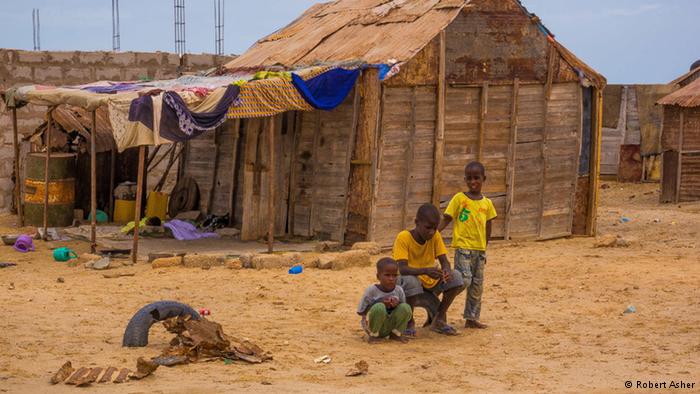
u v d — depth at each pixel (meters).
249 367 8.41
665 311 11.45
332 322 10.99
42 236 18.73
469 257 10.19
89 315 11.34
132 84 19.45
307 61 19.16
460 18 17.70
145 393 7.19
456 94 17.81
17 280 14.37
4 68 23.59
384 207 17.19
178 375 7.98
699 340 9.68
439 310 10.16
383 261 9.59
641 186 30.97
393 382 7.89
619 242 17.80
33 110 23.56
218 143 21.08
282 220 18.72
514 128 18.36
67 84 24.27
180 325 9.13
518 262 15.84
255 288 13.57
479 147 18.05
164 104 15.12
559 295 12.76
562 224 19.42
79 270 15.38
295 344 9.59
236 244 17.92
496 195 18.41
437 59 17.44
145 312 9.36
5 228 20.42
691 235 19.25
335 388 7.55
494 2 18.00
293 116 18.62
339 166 17.70
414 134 17.34
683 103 25.75
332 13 21.50
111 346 9.29
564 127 19.19
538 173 18.89
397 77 16.95
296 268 15.03
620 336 10.01
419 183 17.55
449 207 10.20
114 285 13.85
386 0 20.25
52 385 7.51
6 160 23.33
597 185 19.64
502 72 18.19
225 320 11.10
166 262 15.61
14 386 7.45
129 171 22.41
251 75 19.78
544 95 18.80
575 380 7.98
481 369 8.45
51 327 10.41
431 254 9.98
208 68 25.70
